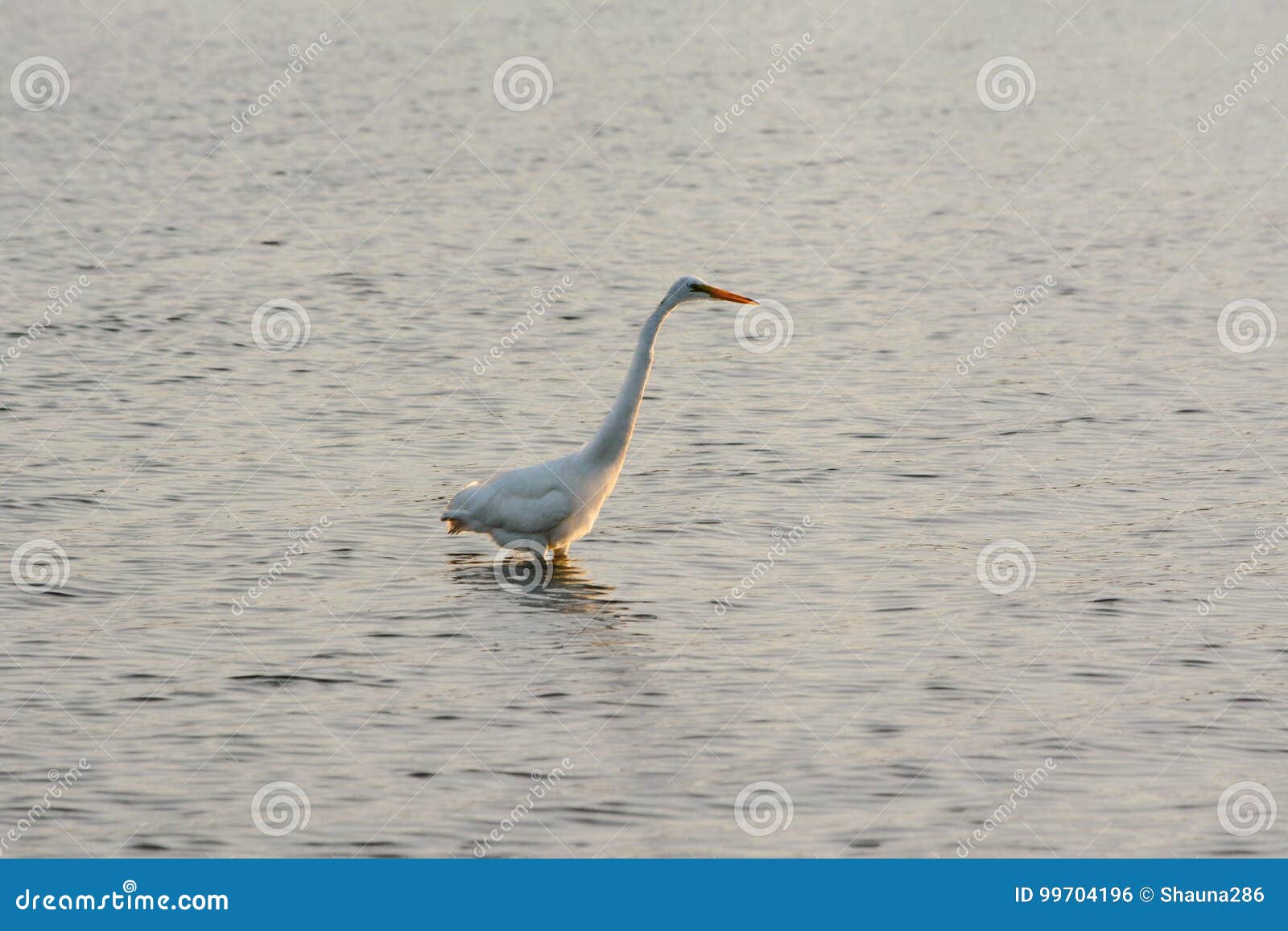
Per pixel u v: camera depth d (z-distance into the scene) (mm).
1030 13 93875
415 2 94250
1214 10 94500
